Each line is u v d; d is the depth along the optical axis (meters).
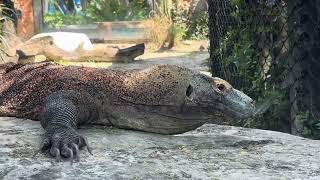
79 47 15.76
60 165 3.64
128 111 4.59
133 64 15.60
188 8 23.77
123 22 23.12
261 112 5.57
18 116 5.17
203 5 23.67
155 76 4.55
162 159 3.81
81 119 4.59
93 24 25.36
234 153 4.02
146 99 4.52
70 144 3.92
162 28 20.89
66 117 4.36
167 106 4.44
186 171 3.55
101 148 4.05
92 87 4.75
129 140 4.30
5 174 3.45
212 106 4.36
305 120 5.20
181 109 4.41
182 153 3.99
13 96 5.22
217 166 3.67
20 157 3.80
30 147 4.05
